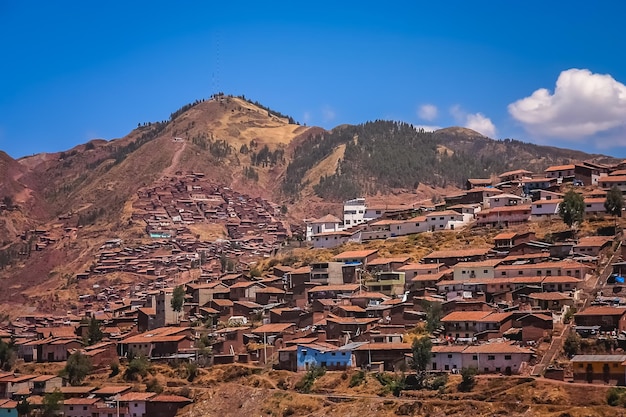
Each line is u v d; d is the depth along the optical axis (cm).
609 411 19012
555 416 19288
